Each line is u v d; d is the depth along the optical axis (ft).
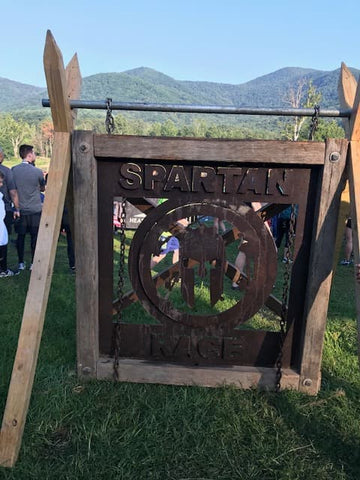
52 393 8.48
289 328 9.04
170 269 9.39
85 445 7.19
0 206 17.21
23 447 7.06
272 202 8.34
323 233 8.18
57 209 7.71
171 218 8.40
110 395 8.57
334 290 16.83
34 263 7.47
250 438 7.48
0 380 8.89
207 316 8.85
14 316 12.65
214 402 8.40
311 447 7.30
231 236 9.49
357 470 6.79
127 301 9.41
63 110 7.68
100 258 8.89
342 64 8.71
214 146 7.89
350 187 7.72
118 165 8.34
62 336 11.41
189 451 7.17
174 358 9.27
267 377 8.98
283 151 7.86
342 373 9.86
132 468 6.77
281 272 19.85
